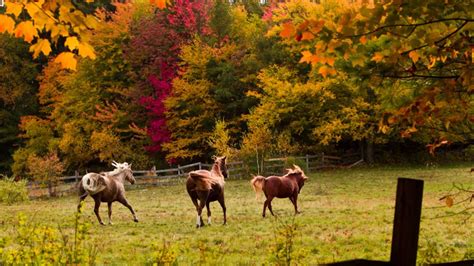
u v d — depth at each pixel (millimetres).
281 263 5723
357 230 12984
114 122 40469
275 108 33688
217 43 40812
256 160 32625
